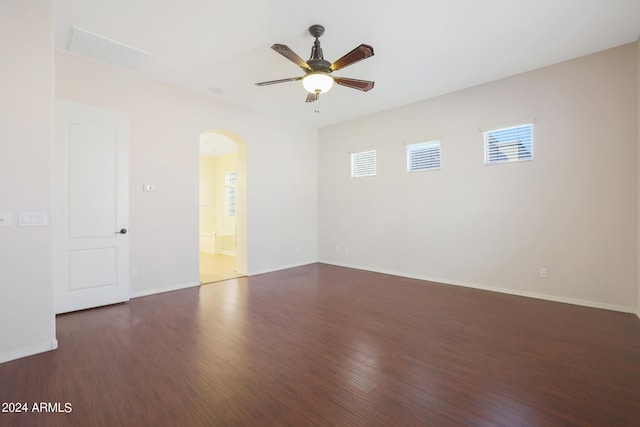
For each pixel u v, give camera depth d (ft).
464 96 14.23
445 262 15.05
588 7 8.43
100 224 11.23
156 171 13.04
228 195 27.32
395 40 10.03
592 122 11.21
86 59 11.12
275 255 18.26
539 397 5.96
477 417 5.38
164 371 6.90
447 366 7.16
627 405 5.71
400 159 16.57
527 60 11.55
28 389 6.18
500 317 10.34
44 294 7.77
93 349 7.95
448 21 9.04
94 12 8.45
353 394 6.07
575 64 11.46
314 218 20.76
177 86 13.62
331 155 20.10
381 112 17.33
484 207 13.76
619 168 10.78
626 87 10.59
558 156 11.90
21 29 7.38
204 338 8.68
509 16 8.82
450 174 14.74
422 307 11.44
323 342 8.45
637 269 10.43
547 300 12.17
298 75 12.50
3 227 7.18
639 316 10.16
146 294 12.85
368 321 10.03
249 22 8.99
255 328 9.43
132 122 12.31
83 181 10.85
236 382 6.48
